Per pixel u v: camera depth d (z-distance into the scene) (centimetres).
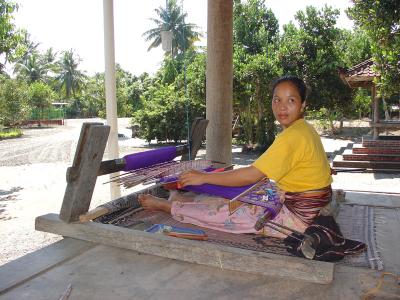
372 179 1105
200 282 237
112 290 229
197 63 1789
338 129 2709
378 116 1311
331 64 1645
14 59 1065
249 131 1822
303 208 266
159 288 231
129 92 4488
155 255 271
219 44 522
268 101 1688
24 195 1051
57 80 5784
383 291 219
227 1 515
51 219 308
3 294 225
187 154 451
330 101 1728
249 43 1895
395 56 877
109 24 531
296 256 250
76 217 305
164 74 3150
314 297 217
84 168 299
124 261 265
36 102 4431
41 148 2130
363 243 273
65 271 252
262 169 256
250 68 1578
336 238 260
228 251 250
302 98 263
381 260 262
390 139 1359
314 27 1727
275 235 279
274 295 221
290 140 253
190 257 260
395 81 922
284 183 271
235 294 222
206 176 275
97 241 292
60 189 1121
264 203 287
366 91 2406
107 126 305
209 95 537
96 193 1009
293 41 1706
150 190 393
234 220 294
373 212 375
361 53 2242
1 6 959
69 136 2900
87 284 236
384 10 832
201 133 459
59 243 293
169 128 2164
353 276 237
